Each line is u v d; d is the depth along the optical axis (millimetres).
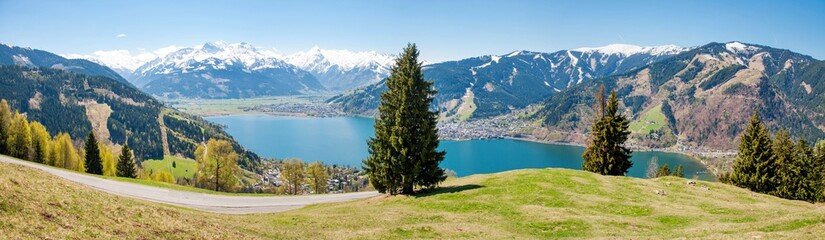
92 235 19891
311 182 113562
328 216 41125
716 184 60250
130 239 20984
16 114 128375
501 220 39719
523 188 52938
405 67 56531
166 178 135250
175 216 27891
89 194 25844
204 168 97125
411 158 55656
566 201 46625
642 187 55562
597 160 78312
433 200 50094
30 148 121125
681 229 34344
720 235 28328
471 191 53156
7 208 19250
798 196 74062
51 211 20859
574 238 32562
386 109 57688
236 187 156500
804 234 25656
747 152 77625
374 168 58531
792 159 76000
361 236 32500
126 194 59594
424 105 57062
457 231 34969
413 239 32000
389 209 46000
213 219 31484
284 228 34000
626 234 33750
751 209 43031
